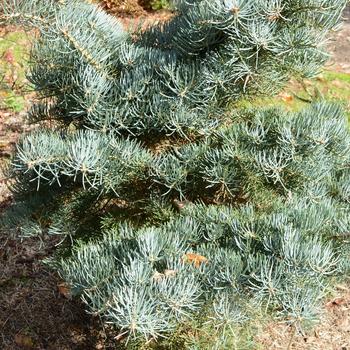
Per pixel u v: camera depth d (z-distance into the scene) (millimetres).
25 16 2330
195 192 2627
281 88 2688
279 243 2205
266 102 2928
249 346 2607
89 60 2449
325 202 2594
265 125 2578
